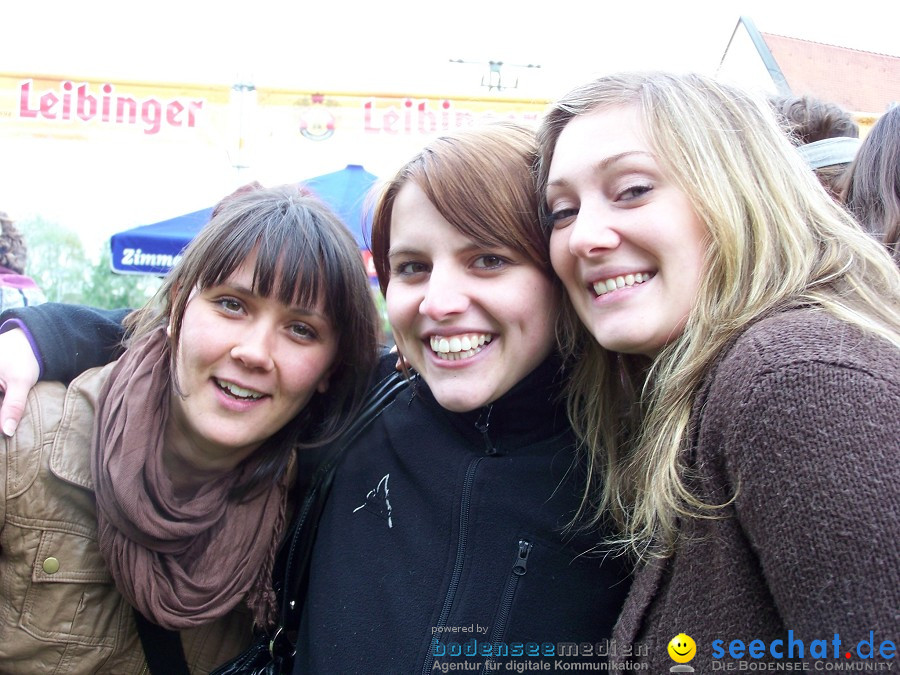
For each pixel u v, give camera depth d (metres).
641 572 0.96
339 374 1.46
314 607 1.25
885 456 0.64
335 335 1.38
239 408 1.29
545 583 1.11
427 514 1.23
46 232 27.12
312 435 1.48
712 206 0.95
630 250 0.99
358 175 3.95
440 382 1.20
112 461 1.23
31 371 1.36
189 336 1.27
